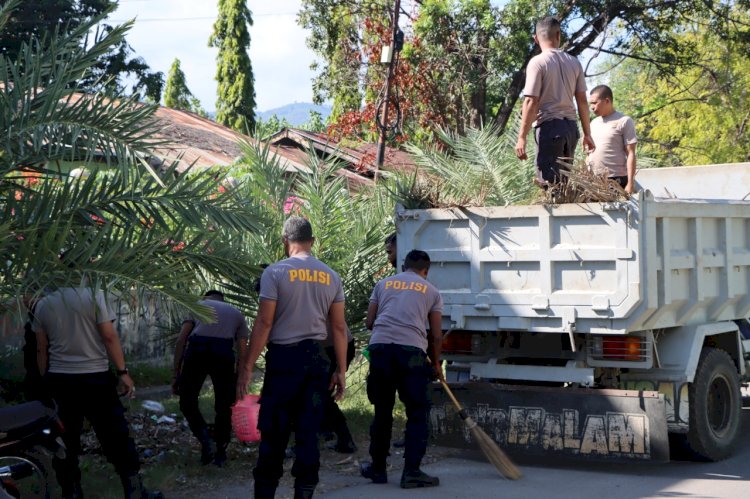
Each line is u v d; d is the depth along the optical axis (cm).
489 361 765
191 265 589
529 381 773
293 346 580
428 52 2391
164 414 930
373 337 700
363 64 2609
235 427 750
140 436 826
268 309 578
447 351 777
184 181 609
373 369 697
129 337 1143
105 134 568
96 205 564
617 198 680
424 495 658
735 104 3019
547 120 786
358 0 2623
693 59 2722
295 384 576
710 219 766
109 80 602
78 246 518
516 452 742
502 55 2331
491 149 1050
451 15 2356
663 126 3278
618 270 682
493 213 731
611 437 707
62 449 525
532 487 683
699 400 748
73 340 578
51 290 523
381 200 976
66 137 558
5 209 546
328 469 750
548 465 768
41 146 547
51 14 1964
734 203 802
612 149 838
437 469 753
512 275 729
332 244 945
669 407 736
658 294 691
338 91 2683
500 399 744
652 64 2711
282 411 577
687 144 3262
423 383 688
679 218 722
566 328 701
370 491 674
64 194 550
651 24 2506
